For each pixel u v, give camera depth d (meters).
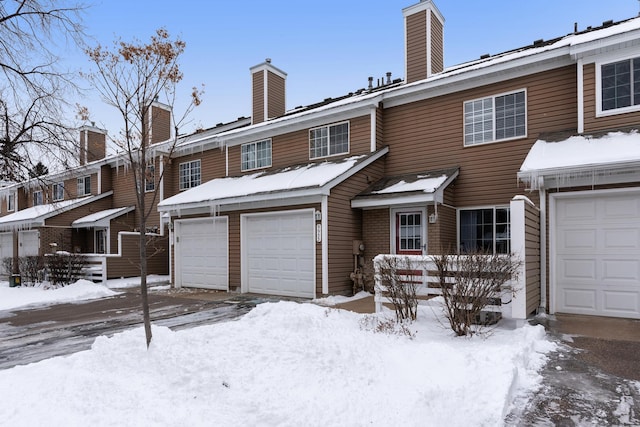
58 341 6.54
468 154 10.48
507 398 3.76
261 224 11.59
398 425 3.17
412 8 12.31
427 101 11.23
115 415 3.27
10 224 19.44
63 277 14.41
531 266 7.03
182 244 13.76
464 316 5.82
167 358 4.23
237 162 15.06
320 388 3.74
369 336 5.49
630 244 7.33
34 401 3.48
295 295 10.66
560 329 6.56
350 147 12.02
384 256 7.02
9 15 8.35
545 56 9.05
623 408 3.77
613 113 7.99
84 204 19.62
